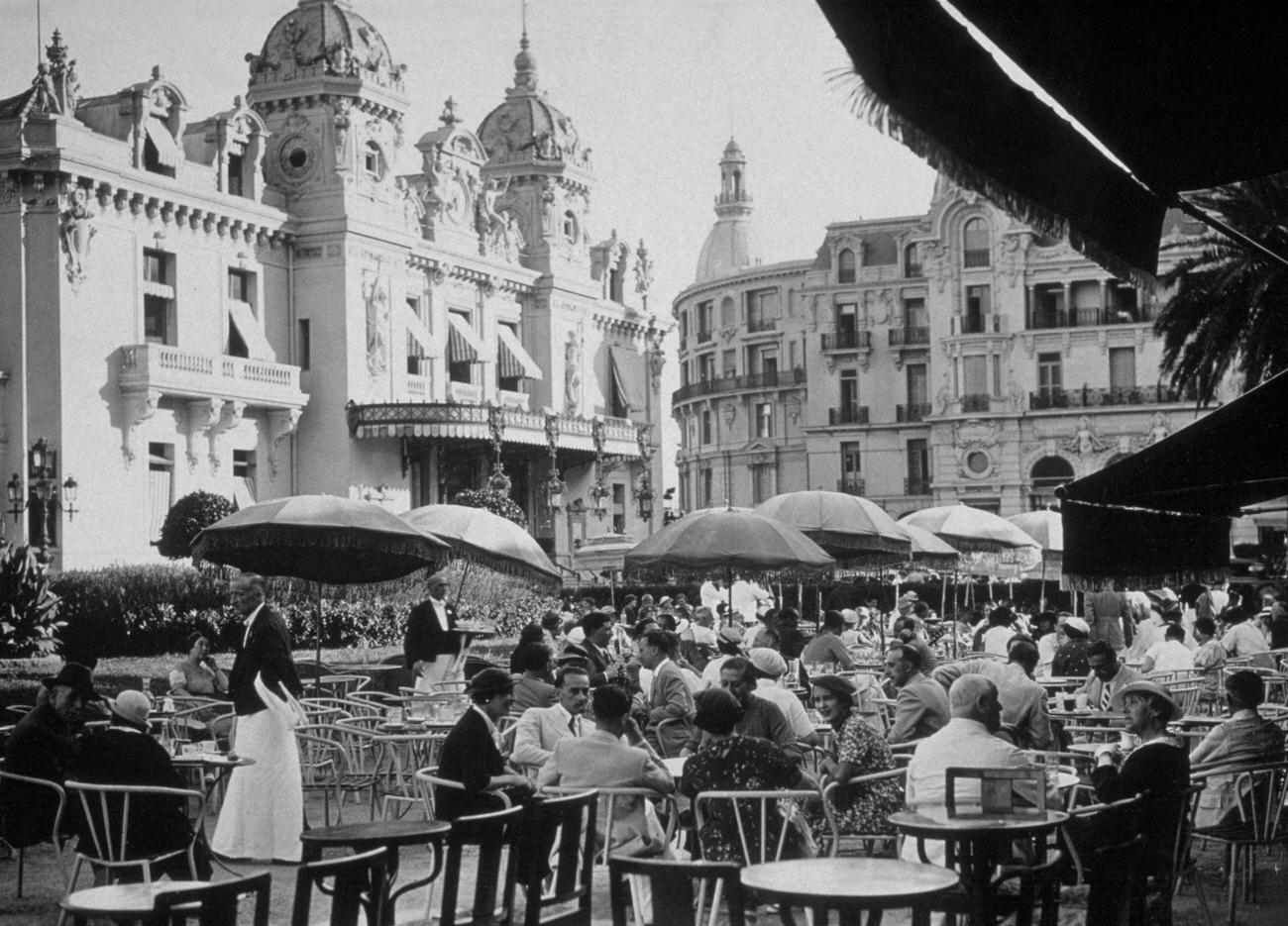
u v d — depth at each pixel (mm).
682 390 111500
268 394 54375
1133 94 6070
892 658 12898
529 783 10305
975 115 5887
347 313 57469
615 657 27547
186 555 43781
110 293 49344
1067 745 16375
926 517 27766
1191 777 11062
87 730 14266
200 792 11078
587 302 73062
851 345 89562
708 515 20359
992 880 8430
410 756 14875
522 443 63250
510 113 72375
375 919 7570
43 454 44688
